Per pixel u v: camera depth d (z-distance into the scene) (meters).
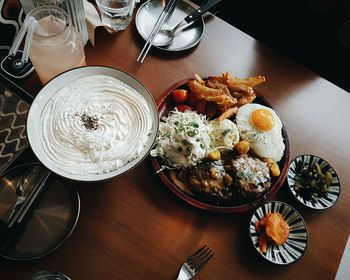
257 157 1.31
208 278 1.11
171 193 1.20
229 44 1.51
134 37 1.45
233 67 1.47
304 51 2.34
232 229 1.19
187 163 1.22
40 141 1.00
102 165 1.00
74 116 1.04
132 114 1.08
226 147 1.28
